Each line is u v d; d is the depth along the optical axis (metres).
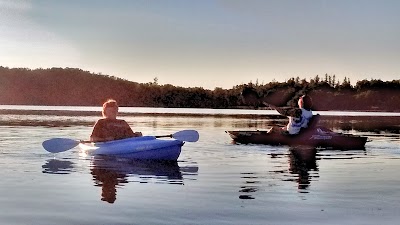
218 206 3.63
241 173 5.18
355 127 14.49
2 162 5.77
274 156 6.73
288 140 8.27
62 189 4.20
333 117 23.64
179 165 5.73
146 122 15.18
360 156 6.88
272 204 3.72
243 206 3.64
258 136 8.43
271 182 4.66
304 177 4.98
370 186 4.51
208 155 6.75
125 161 6.00
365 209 3.60
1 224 3.12
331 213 3.48
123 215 3.35
